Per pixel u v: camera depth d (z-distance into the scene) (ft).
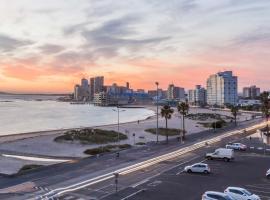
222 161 280.10
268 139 392.06
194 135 478.59
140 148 345.31
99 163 262.06
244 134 496.23
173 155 303.89
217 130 554.05
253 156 308.19
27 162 288.71
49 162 288.10
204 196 160.15
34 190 185.47
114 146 371.76
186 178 216.95
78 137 450.71
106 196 174.70
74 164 257.34
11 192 181.27
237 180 213.25
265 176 224.94
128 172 232.12
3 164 279.28
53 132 564.71
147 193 181.06
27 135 520.83
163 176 221.87
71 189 187.83
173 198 172.04
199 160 281.33
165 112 412.57
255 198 166.50
